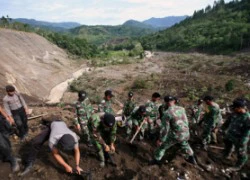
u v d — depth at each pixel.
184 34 100.25
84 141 6.02
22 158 5.05
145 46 99.12
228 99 14.33
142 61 50.84
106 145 4.71
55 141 4.14
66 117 8.01
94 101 15.02
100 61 49.56
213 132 6.22
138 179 4.62
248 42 56.28
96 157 5.39
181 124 4.68
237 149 5.05
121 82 25.62
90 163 5.17
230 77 24.16
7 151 4.54
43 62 35.25
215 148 6.10
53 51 46.34
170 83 22.41
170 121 4.73
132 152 5.80
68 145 4.10
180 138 4.70
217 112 5.66
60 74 33.19
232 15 104.31
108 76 30.77
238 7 117.38
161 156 4.98
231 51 56.53
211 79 23.30
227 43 61.34
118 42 157.88
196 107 7.44
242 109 4.82
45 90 24.34
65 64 41.31
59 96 22.98
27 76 24.80
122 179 4.73
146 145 6.17
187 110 10.33
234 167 5.12
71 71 38.22
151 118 6.38
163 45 96.31
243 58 39.50
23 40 38.59
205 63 37.91
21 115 5.84
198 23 122.31
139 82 22.09
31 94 20.81
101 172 4.93
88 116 5.63
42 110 8.95
